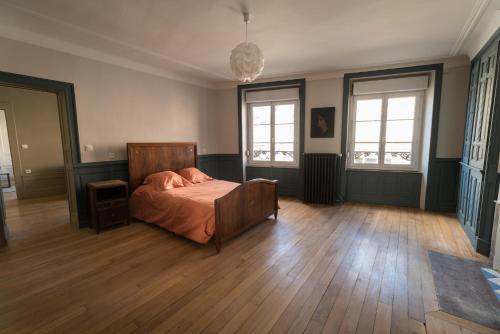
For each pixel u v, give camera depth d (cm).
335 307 183
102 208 326
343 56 370
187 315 176
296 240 303
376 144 454
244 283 214
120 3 225
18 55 279
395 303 188
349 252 271
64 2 223
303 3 225
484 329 162
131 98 394
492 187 257
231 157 565
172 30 283
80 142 338
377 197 462
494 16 245
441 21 259
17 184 503
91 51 340
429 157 403
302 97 482
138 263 249
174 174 395
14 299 193
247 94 541
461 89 375
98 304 187
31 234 323
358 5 229
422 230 332
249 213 322
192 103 505
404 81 412
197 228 281
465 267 238
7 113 487
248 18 247
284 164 529
